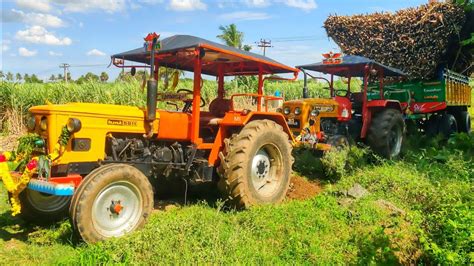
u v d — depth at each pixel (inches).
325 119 307.9
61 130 167.2
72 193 159.9
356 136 324.5
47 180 161.6
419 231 162.7
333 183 268.7
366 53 420.5
